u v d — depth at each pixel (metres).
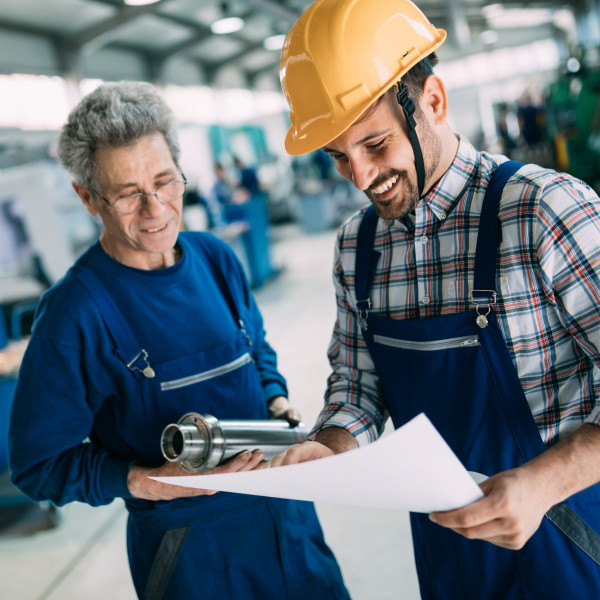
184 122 13.73
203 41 14.09
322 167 11.98
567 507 0.86
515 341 0.85
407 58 0.83
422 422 0.58
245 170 10.69
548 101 10.02
